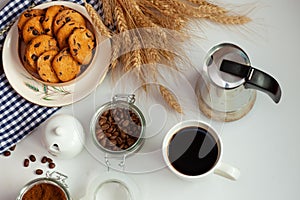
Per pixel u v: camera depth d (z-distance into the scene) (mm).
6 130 948
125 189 912
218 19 929
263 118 921
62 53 918
